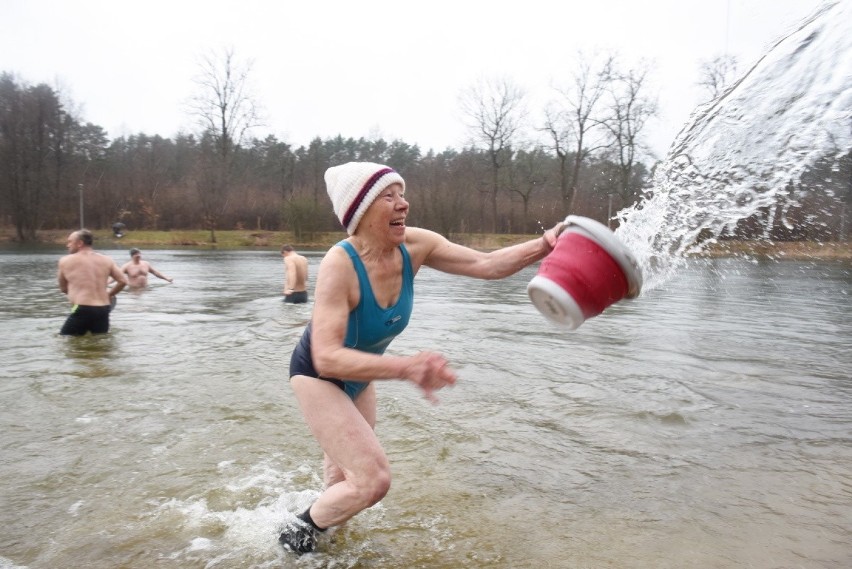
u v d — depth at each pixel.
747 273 21.80
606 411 5.15
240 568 2.84
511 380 6.18
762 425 4.82
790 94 3.34
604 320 10.77
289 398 5.45
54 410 5.05
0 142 53.16
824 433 4.64
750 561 2.89
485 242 47.56
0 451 4.18
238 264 28.48
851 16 3.24
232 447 4.29
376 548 3.02
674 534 3.14
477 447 4.35
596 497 3.58
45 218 57.47
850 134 3.16
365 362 2.46
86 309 8.35
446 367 2.34
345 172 2.79
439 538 3.11
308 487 3.67
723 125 3.50
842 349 7.98
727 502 3.51
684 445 4.40
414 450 4.29
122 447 4.27
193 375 6.21
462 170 53.41
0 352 7.30
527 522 3.28
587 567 2.84
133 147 81.31
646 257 3.09
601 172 42.84
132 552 2.95
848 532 3.16
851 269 20.98
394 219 2.78
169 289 15.64
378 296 2.84
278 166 71.19
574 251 2.47
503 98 50.38
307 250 46.09
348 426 2.84
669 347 8.05
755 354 7.60
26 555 2.92
